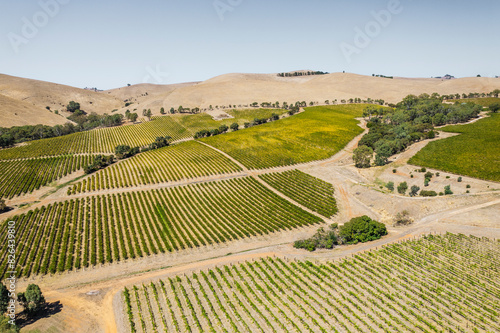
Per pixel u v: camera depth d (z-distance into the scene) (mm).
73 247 74000
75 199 102875
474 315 50094
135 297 57344
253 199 101500
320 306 53688
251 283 61000
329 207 94625
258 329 49094
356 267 64125
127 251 74250
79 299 57062
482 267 61781
